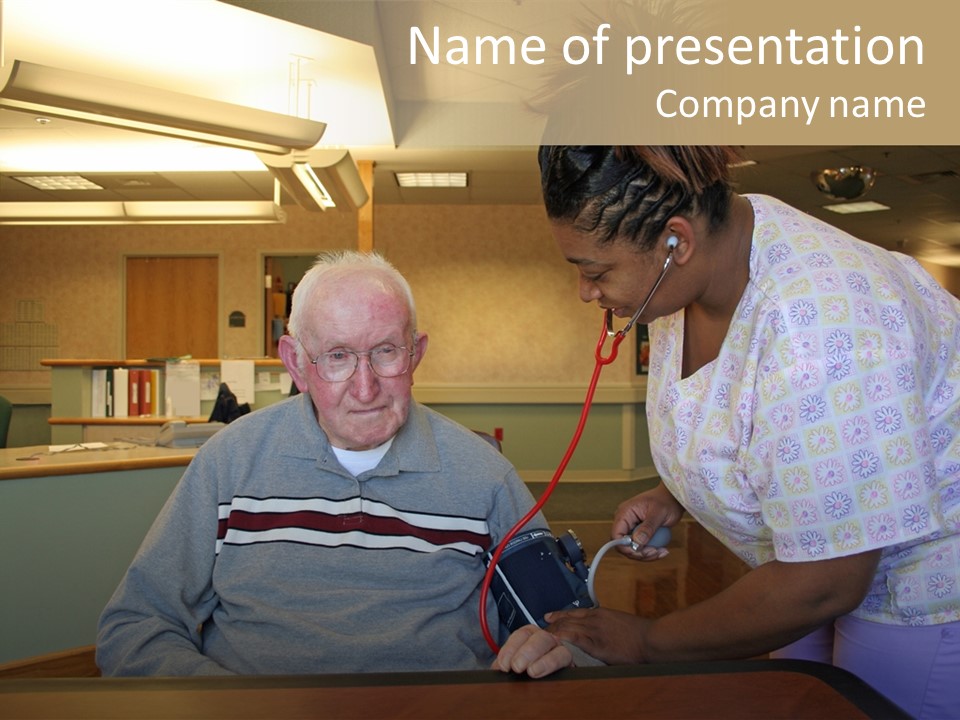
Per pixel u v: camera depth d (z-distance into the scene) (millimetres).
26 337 9156
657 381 1192
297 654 1257
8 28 3932
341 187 5113
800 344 896
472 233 8781
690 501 1152
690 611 959
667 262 906
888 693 1063
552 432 8594
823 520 881
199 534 1386
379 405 1362
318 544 1355
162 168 6871
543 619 1190
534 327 8742
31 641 2873
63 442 6184
